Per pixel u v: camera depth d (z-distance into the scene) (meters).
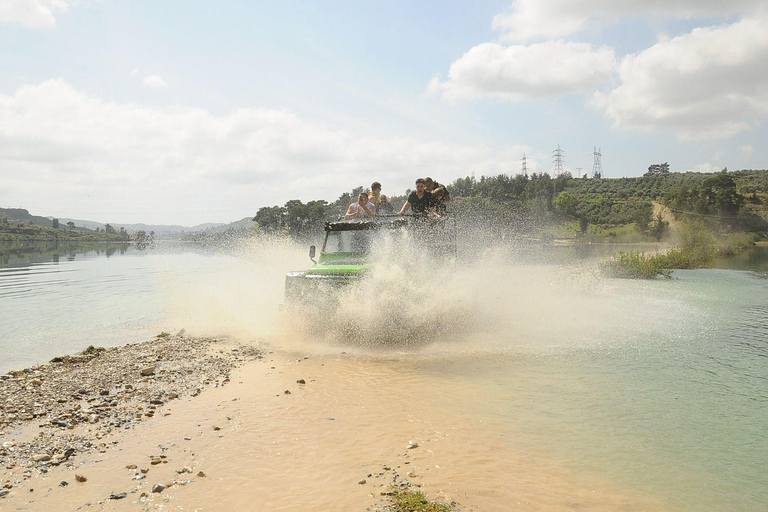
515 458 3.99
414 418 4.95
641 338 8.51
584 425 4.68
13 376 6.88
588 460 3.93
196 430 4.82
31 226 160.88
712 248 27.06
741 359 7.00
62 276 21.30
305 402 5.54
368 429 4.70
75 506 3.41
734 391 5.59
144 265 27.70
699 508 3.20
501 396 5.56
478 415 4.98
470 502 3.29
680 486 3.49
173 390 6.17
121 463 4.11
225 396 5.86
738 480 3.56
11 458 4.26
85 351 8.30
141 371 6.91
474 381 6.17
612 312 11.11
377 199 12.82
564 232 101.31
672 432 4.46
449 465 3.88
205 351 8.23
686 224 27.72
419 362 7.20
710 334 8.73
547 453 4.07
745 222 98.00
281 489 3.59
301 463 4.02
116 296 14.74
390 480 3.66
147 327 10.49
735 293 14.05
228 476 3.83
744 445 4.16
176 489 3.63
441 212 11.51
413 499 3.31
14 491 3.65
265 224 90.50
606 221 115.00
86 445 4.52
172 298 14.10
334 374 6.66
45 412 5.45
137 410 5.45
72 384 6.47
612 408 5.11
